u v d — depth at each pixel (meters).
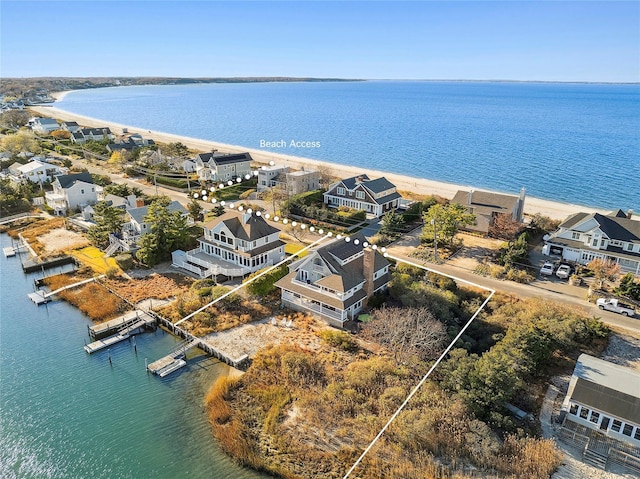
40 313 44.25
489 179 109.06
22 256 57.59
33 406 31.92
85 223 66.31
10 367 36.09
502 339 35.47
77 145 125.88
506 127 198.50
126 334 40.34
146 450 28.14
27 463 27.23
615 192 96.38
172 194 84.25
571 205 86.94
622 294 44.91
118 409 31.64
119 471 26.56
